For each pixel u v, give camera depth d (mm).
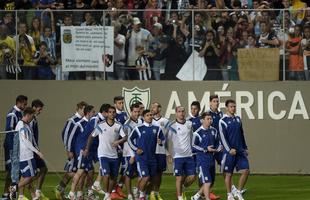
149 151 52094
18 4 75938
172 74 70812
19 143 51812
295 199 55125
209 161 51125
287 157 69875
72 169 55312
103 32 70938
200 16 70250
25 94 72062
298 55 69438
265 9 69812
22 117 53875
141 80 71000
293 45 69438
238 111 70188
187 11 70375
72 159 55344
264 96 70000
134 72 71125
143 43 70938
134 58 71000
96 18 70938
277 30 69562
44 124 72125
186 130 52938
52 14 71312
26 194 58812
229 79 70312
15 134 52094
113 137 52438
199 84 70500
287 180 66375
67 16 71125
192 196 56938
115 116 54688
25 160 51500
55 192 56250
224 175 54750
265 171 70188
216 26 70188
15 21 71750
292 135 69812
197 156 51312
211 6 74062
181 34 70562
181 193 53281
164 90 70875
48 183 65000
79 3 75250
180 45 70625
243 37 70000
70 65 71562
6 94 72188
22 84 72062
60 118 71875
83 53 71312
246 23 69812
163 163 53688
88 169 54031
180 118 53125
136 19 70750
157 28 70562
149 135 51906
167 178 68062
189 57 70625
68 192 59562
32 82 72062
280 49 69688
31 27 71688
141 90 70938
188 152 53000
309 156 69625
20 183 51719
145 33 70750
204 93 70562
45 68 71938
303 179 66938
